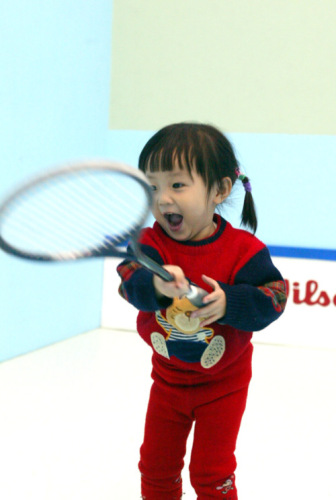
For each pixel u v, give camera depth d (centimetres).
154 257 128
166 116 369
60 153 329
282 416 241
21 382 271
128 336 358
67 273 344
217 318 121
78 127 346
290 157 351
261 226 357
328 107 344
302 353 332
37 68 305
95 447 208
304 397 263
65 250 99
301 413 245
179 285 108
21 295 308
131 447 209
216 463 136
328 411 248
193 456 139
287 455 207
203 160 125
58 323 340
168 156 123
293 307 346
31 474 188
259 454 207
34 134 306
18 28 288
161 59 367
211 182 127
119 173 84
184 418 143
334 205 347
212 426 137
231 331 131
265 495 180
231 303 119
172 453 144
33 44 301
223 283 122
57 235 104
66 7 326
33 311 318
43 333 328
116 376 283
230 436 137
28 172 303
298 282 345
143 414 238
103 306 378
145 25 367
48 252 97
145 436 146
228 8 354
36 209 94
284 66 349
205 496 138
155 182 127
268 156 354
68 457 201
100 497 177
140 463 148
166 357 136
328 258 340
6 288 297
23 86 295
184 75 364
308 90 346
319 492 183
